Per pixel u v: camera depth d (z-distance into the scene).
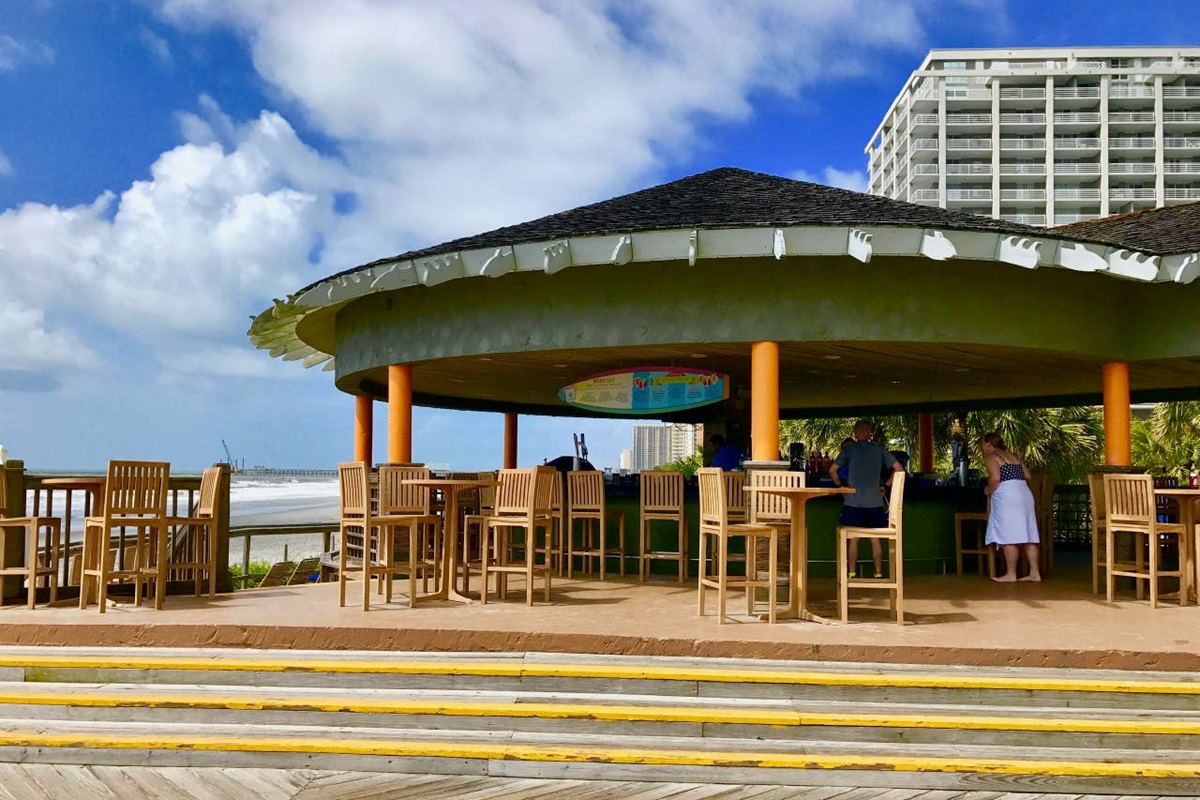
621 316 8.92
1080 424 23.73
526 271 8.95
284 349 14.38
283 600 8.14
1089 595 9.06
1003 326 8.84
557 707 5.67
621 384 10.55
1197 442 23.25
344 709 5.72
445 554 8.25
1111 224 12.15
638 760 5.25
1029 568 10.61
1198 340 9.34
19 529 8.05
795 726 5.55
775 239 7.88
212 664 6.14
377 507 9.74
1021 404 15.91
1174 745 5.41
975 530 11.36
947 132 87.12
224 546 8.79
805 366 11.20
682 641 6.39
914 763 5.19
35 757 5.45
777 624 7.07
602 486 10.01
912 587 9.66
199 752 5.40
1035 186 86.38
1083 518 14.59
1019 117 86.19
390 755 5.36
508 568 7.99
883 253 7.86
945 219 8.46
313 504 68.00
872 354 9.80
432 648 6.50
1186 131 85.88
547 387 13.77
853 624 7.17
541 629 6.64
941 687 5.82
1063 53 90.25
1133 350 9.80
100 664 6.16
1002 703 5.80
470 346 9.62
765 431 8.55
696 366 11.16
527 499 7.92
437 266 8.77
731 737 5.55
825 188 10.52
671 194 10.45
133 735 5.54
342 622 6.80
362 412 13.55
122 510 7.37
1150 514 8.21
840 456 9.52
